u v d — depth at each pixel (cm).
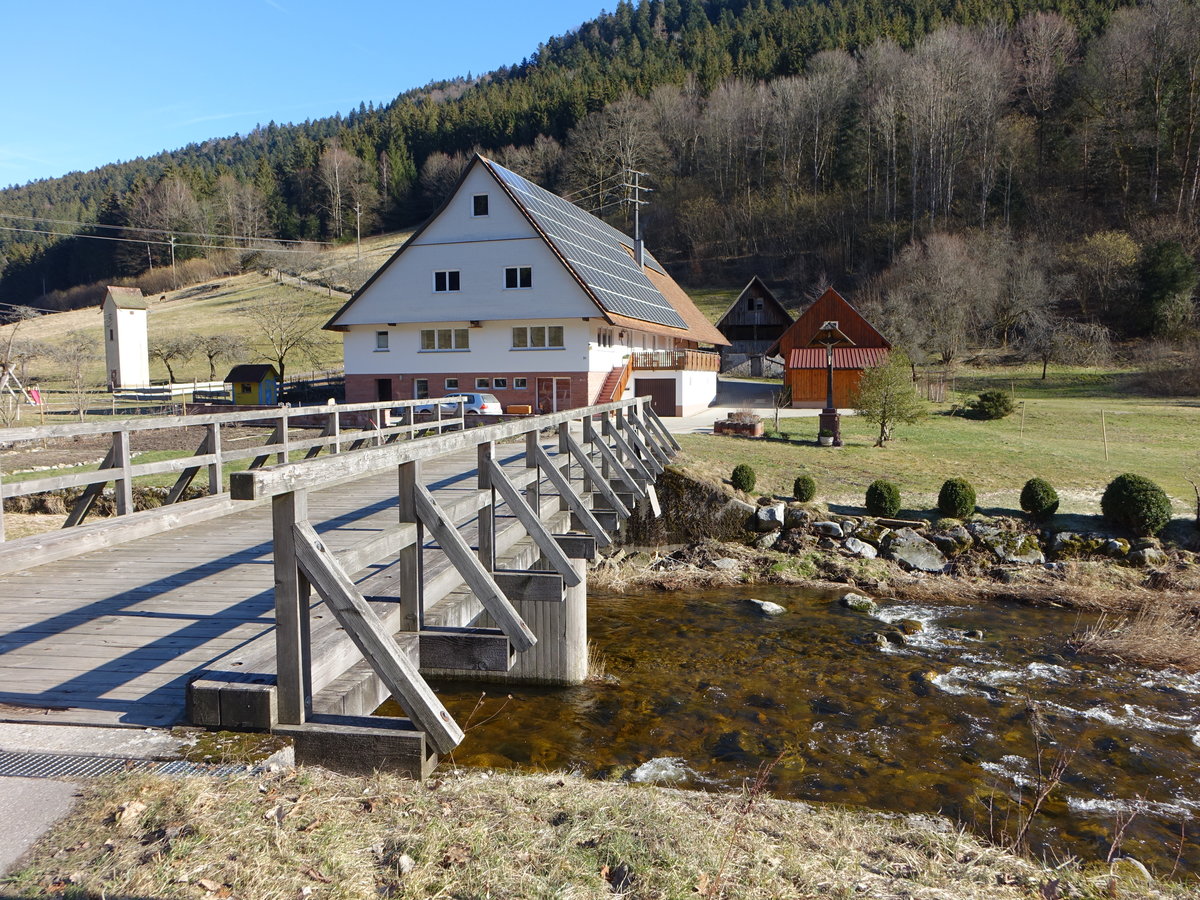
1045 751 868
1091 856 657
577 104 11038
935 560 1641
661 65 11650
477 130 12006
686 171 10369
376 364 3616
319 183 11975
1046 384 4712
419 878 326
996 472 2178
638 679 1093
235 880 304
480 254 3397
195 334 6506
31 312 5591
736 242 9106
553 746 871
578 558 887
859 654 1198
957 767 827
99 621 565
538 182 10662
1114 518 1691
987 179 7450
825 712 976
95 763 364
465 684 1079
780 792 765
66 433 786
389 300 3509
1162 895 473
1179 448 2614
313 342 6419
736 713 971
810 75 9344
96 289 10756
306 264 9594
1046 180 7394
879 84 8469
